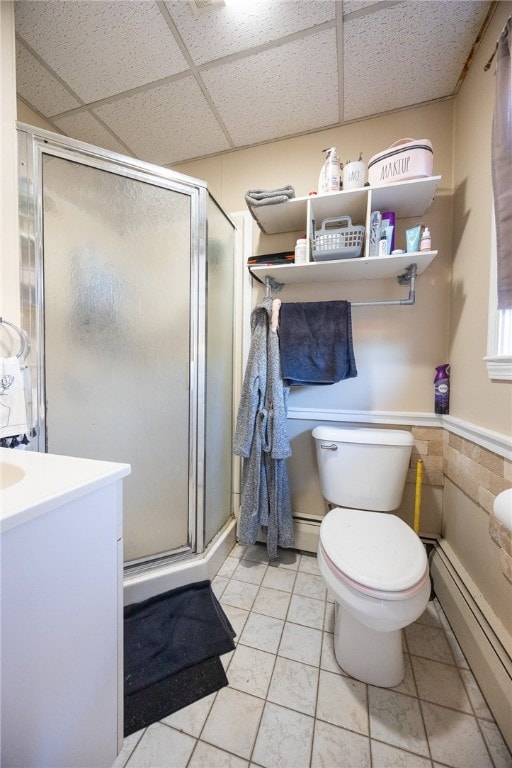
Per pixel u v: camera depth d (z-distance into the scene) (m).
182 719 0.83
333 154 1.25
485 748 0.76
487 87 1.05
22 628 0.50
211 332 1.41
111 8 1.00
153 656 1.00
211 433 1.43
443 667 0.98
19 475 0.68
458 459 1.23
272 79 1.25
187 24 1.05
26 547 0.50
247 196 1.31
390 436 1.28
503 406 0.93
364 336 1.49
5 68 0.99
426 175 1.12
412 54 1.14
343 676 0.95
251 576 1.39
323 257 1.28
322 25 1.04
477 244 1.13
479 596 1.01
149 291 1.22
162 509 1.28
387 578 0.83
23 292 1.04
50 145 1.05
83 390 1.14
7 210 1.00
